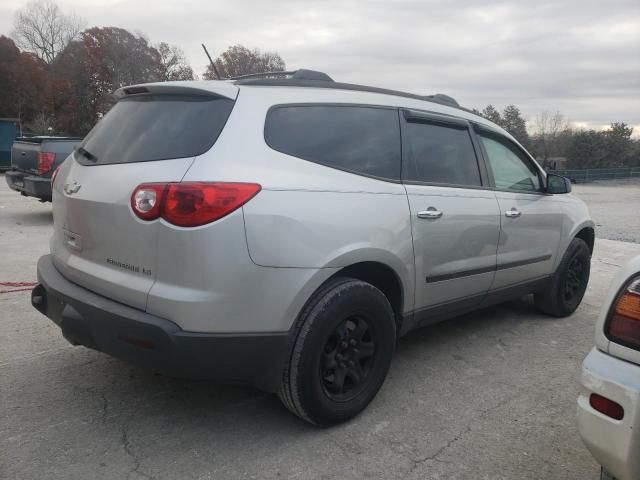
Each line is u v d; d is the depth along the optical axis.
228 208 2.55
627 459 1.93
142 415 3.17
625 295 2.06
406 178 3.51
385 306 3.20
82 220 2.96
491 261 4.11
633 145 58.31
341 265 2.92
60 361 3.86
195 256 2.52
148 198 2.60
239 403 3.34
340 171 3.10
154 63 59.84
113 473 2.62
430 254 3.54
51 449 2.79
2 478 2.54
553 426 3.19
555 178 4.79
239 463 2.73
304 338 2.80
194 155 2.66
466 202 3.84
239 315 2.61
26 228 9.32
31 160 9.85
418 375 3.83
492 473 2.72
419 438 3.01
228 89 2.91
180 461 2.73
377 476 2.66
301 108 3.10
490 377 3.84
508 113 71.06
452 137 4.01
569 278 5.27
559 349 4.43
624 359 2.01
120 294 2.73
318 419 2.98
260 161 2.76
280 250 2.68
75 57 57.44
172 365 2.59
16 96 51.50
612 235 11.48
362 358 3.20
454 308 3.94
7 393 3.37
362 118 3.38
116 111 3.33
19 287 5.68
